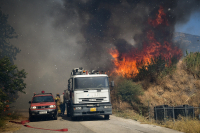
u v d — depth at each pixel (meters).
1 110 13.39
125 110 15.30
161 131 7.93
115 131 8.14
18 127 9.94
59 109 17.22
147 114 13.39
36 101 14.18
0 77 15.61
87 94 12.30
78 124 10.69
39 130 8.93
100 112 12.27
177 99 13.89
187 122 8.60
